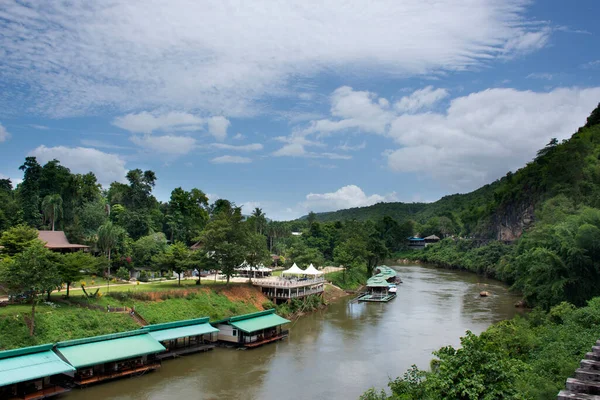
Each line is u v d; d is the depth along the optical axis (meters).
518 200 169.12
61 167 110.69
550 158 164.12
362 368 54.62
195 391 47.12
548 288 73.25
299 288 91.50
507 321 58.53
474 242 198.38
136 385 48.38
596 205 112.56
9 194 109.62
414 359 57.97
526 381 29.77
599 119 180.12
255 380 50.53
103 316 57.56
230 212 86.00
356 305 97.81
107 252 92.44
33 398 42.56
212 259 80.38
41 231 93.00
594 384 14.77
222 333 65.81
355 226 170.88
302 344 65.50
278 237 176.38
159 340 56.03
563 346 36.28
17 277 48.84
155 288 73.44
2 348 45.97
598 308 45.88
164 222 132.00
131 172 129.00
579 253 69.50
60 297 59.81
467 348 25.12
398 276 150.25
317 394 46.59
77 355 47.81
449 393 23.41
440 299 104.50
